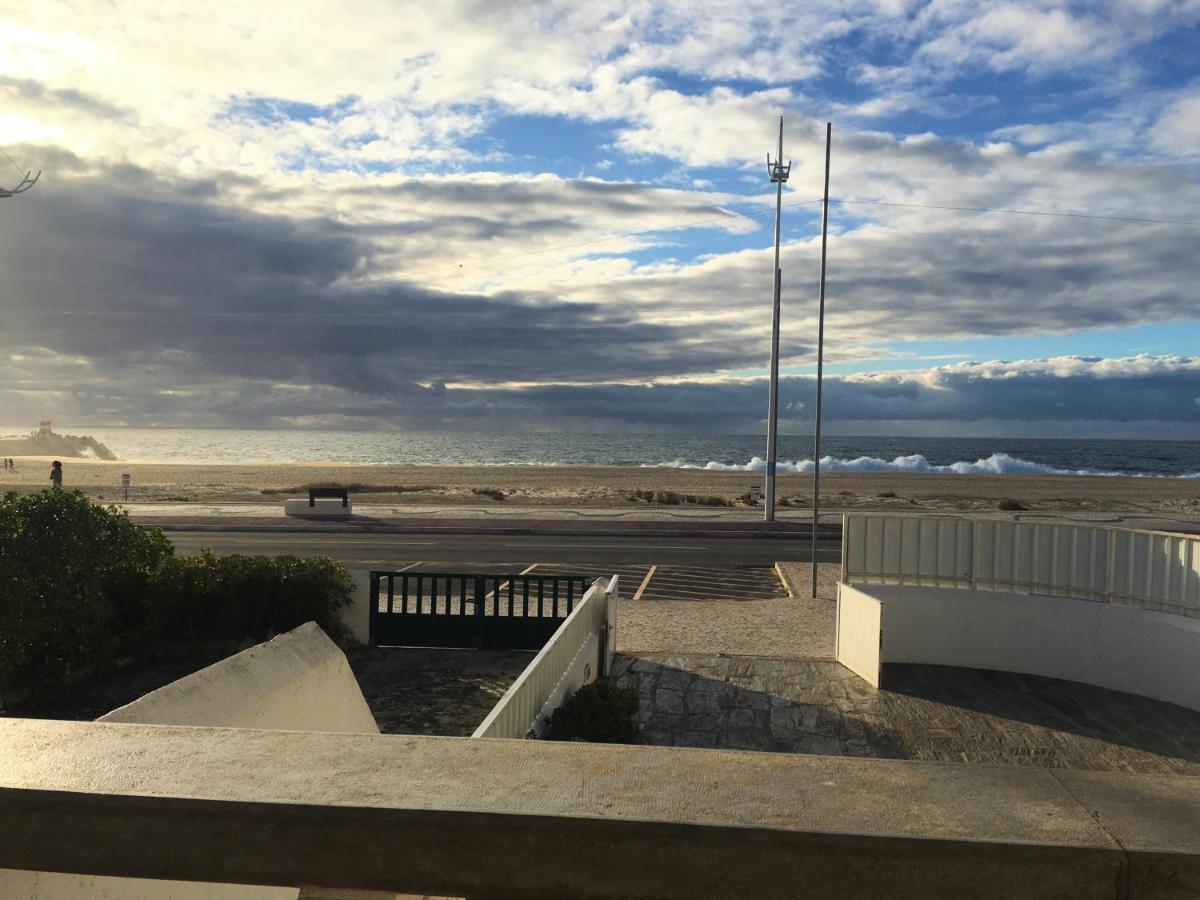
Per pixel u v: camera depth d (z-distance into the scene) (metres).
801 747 9.78
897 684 12.01
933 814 1.36
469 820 1.32
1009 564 12.80
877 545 13.30
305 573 13.34
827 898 1.31
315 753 1.55
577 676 10.63
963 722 10.57
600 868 1.33
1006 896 1.28
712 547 27.02
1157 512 40.28
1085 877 1.27
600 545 27.34
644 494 45.56
